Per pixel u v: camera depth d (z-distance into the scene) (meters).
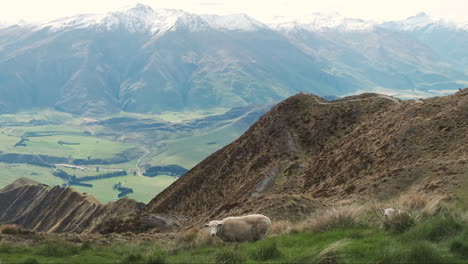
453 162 41.03
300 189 75.38
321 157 85.38
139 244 21.77
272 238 19.05
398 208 21.52
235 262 13.51
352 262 12.09
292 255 13.93
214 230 20.42
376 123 84.94
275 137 106.56
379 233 16.06
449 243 13.03
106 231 60.47
